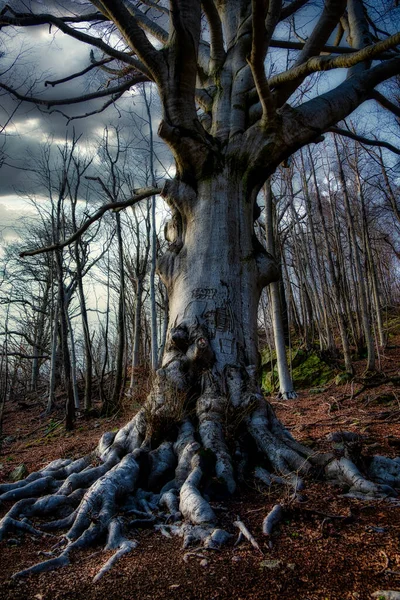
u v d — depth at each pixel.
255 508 3.89
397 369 13.41
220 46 6.99
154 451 4.80
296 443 4.94
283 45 9.10
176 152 5.90
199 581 2.74
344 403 10.53
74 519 3.99
